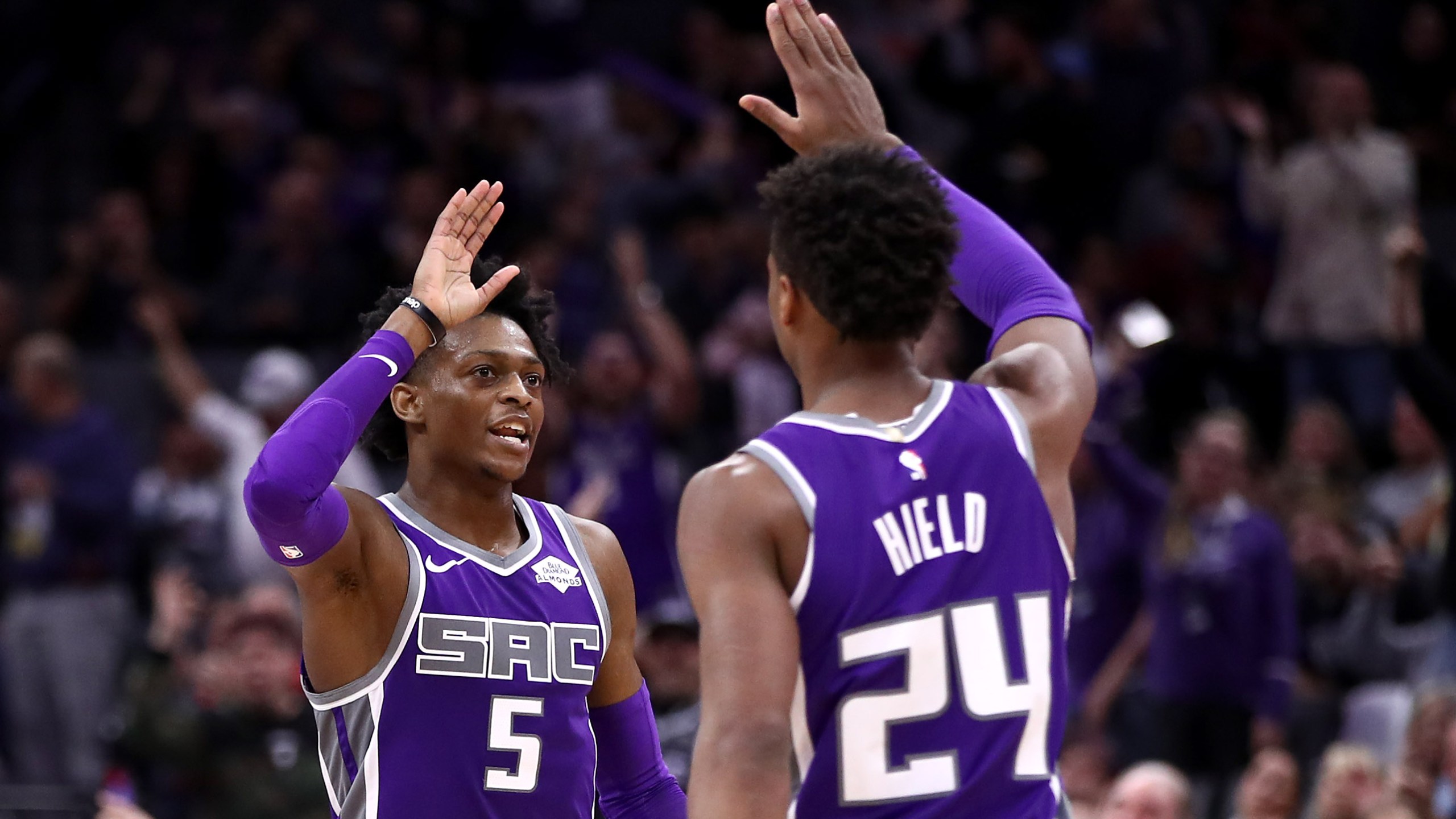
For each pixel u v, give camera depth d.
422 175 27.19
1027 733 6.21
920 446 6.38
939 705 6.12
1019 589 6.30
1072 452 6.68
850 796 6.07
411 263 26.23
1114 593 20.03
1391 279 22.16
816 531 6.15
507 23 30.55
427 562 7.63
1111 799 15.74
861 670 6.11
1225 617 18.38
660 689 14.41
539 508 8.18
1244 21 29.19
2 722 20.55
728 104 29.27
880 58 30.97
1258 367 24.22
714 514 6.21
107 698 20.48
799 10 7.48
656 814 8.20
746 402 22.91
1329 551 20.47
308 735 15.41
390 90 29.27
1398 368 17.56
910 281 6.42
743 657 5.96
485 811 7.49
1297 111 27.89
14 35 30.31
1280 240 25.12
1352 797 15.25
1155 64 28.11
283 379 20.41
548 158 28.84
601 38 34.78
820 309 6.50
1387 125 28.94
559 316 25.03
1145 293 24.89
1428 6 30.64
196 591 18.77
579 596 7.93
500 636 7.62
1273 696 18.20
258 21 32.44
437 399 7.77
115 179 27.78
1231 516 18.62
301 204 25.91
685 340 24.88
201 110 29.45
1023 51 28.80
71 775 20.17
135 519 21.16
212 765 15.13
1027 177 26.58
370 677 7.48
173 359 21.64
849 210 6.42
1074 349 6.95
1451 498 17.22
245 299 25.77
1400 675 19.38
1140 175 27.61
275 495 6.83
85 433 21.22
